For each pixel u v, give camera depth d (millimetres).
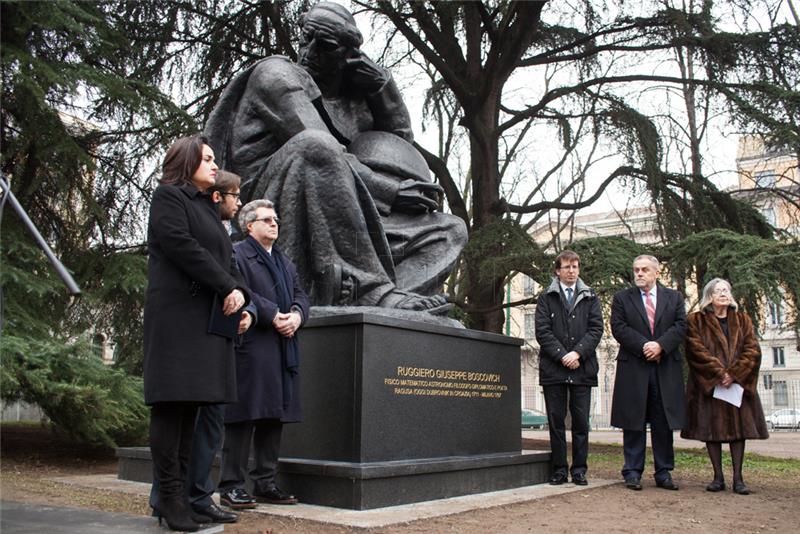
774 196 15641
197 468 3725
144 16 13711
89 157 10516
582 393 6055
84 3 10523
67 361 8070
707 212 15086
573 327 6070
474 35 16000
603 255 12430
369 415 4543
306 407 4750
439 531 3754
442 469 4824
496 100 16312
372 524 3799
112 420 8125
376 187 6086
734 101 14086
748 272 11250
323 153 5473
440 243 6293
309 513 4078
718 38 14219
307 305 4402
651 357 5973
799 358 36531
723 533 4051
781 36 14094
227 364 3367
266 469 4332
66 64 9977
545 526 4047
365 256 5547
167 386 3186
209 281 3266
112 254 11219
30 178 10859
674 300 6180
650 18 15055
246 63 15102
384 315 4832
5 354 7562
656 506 5000
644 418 5973
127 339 12062
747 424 5941
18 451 8992
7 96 9531
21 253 9227
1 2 9094
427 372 5027
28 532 3232
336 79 6375
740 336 6156
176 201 3326
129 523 3479
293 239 5449
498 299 15453
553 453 6047
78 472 7113
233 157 5918
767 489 6285
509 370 5930
